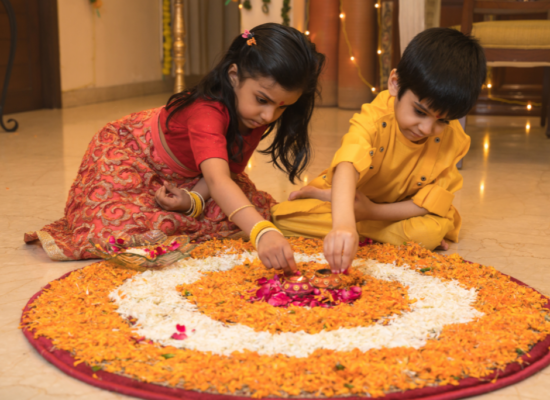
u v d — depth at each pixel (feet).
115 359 3.03
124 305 3.68
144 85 21.39
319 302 3.78
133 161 5.30
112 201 4.98
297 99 4.51
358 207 5.02
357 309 3.60
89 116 15.57
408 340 3.24
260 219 3.97
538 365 3.08
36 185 7.76
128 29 20.30
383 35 17.10
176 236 4.88
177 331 3.31
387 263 4.67
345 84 17.52
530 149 11.09
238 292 3.99
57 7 16.72
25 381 2.93
